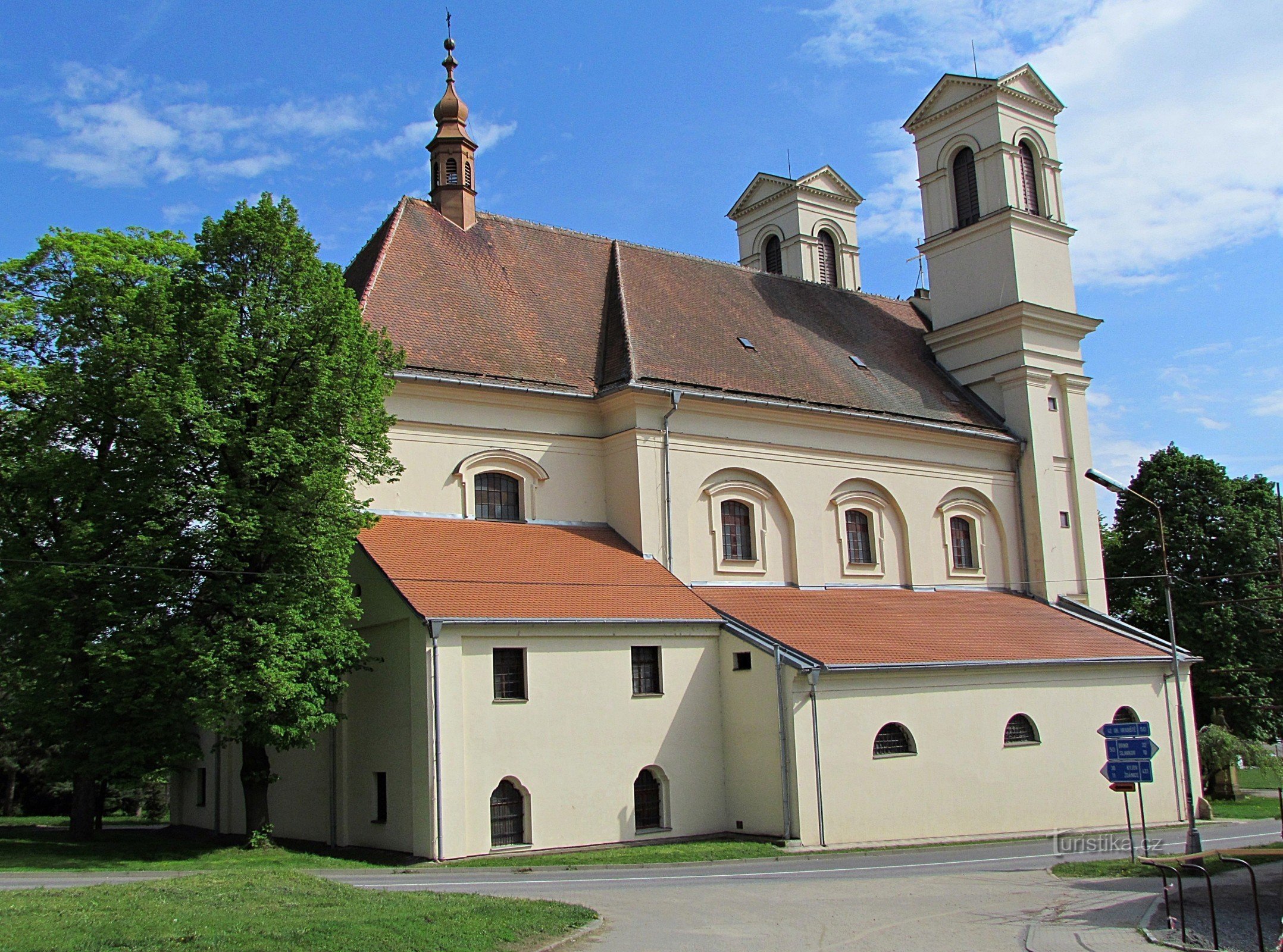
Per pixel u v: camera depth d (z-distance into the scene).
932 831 33.16
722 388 38.75
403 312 35.78
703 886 22.52
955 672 34.72
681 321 42.09
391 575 29.25
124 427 27.92
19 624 29.27
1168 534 57.78
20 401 31.75
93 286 30.08
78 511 29.64
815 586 39.81
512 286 39.88
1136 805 38.78
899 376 47.50
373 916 16.12
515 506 35.59
